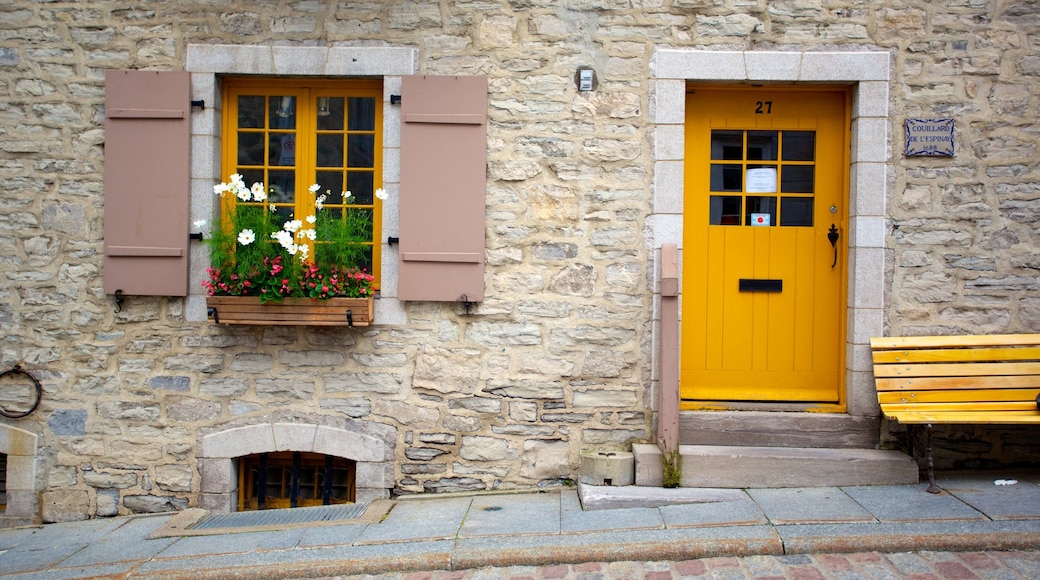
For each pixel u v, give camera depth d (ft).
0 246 14.33
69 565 11.64
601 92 14.11
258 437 14.28
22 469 14.32
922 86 13.88
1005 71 13.85
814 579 10.15
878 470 13.21
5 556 12.25
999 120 13.85
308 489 14.89
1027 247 13.88
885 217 13.91
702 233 14.65
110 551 12.17
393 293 14.26
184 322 14.30
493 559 11.05
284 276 13.37
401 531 12.23
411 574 10.93
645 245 14.11
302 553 11.49
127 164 14.10
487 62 14.15
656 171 14.01
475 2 14.14
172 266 14.08
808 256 14.57
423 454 14.29
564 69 14.14
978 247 13.91
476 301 14.10
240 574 11.00
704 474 13.33
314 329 14.28
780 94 14.53
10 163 14.32
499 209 14.20
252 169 14.67
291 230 13.12
